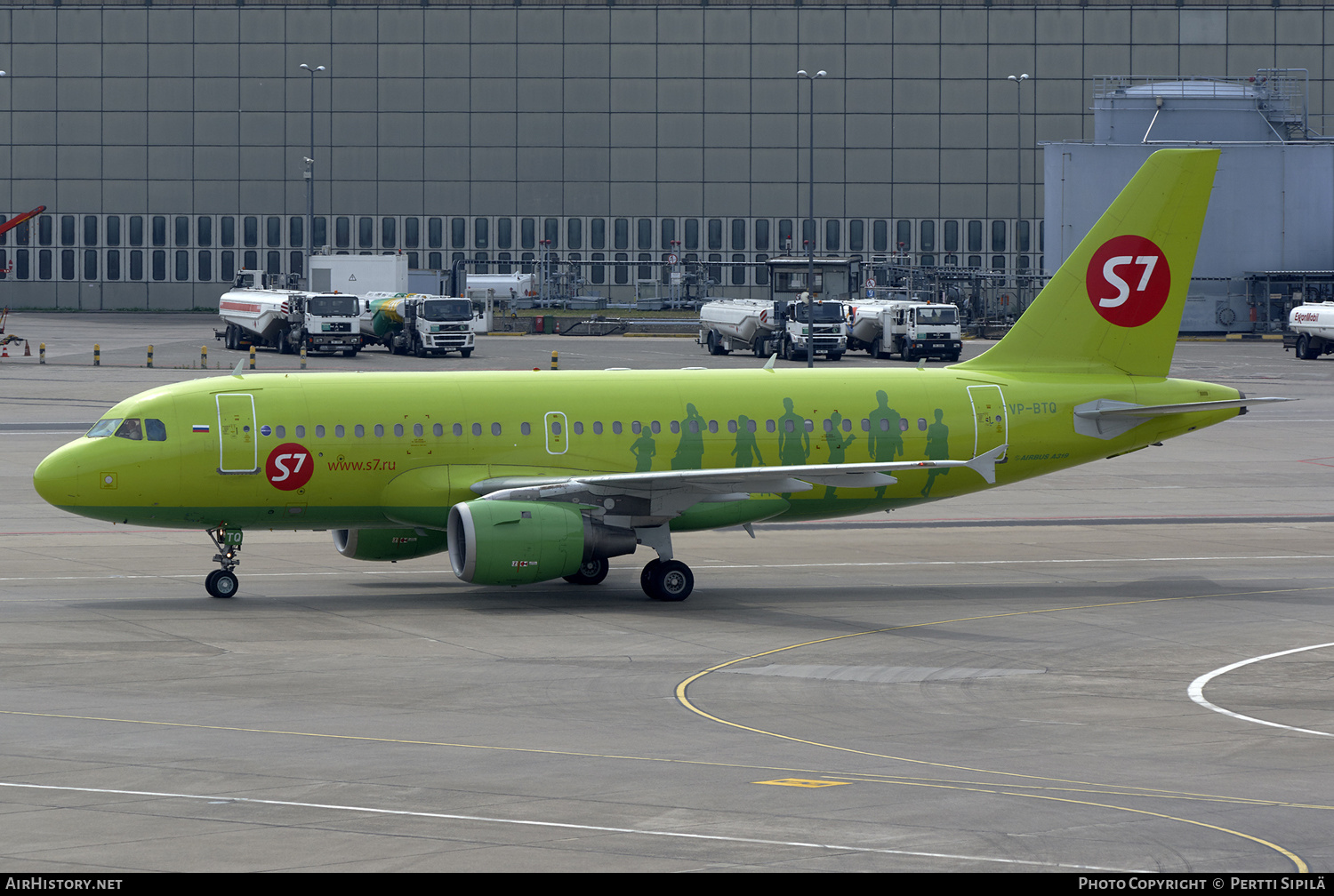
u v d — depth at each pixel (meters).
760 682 107.00
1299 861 64.88
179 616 131.00
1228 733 92.19
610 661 113.75
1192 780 80.19
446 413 143.88
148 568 157.12
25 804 73.31
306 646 118.31
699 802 74.31
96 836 67.75
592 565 150.38
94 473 136.50
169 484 137.88
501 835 68.19
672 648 119.12
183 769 80.56
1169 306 159.25
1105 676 109.94
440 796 75.25
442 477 142.88
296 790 76.12
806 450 150.38
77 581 148.75
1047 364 158.62
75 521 188.00
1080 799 75.50
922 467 134.00
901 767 82.50
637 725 92.88
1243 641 123.75
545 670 110.12
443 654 115.75
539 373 149.88
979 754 86.19
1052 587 149.75
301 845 66.31
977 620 132.25
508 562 134.12
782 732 91.38
